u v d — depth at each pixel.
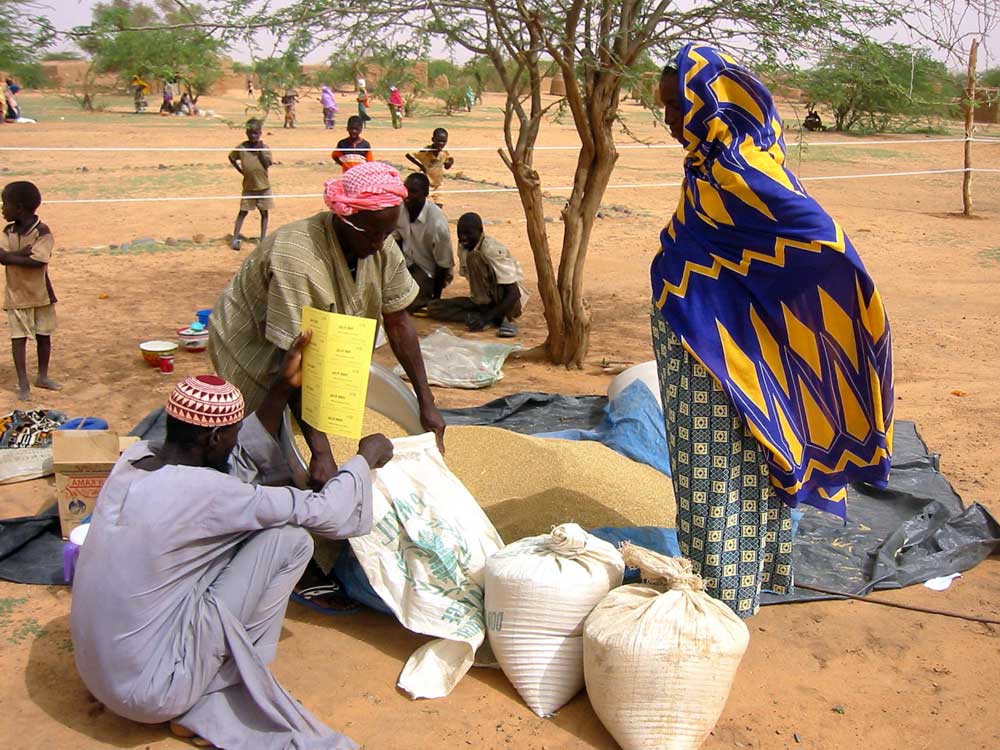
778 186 3.30
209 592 3.17
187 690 3.10
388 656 3.73
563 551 3.47
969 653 3.82
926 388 7.03
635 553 3.39
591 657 3.21
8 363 7.02
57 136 25.34
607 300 9.70
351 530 3.43
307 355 3.60
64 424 5.18
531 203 6.91
